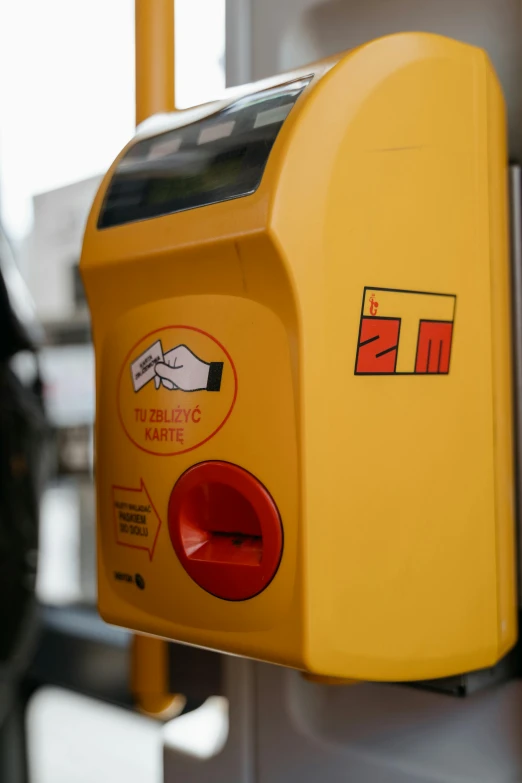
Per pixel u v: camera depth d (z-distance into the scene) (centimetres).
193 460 50
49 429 160
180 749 79
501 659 59
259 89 53
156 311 52
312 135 46
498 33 63
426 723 66
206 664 77
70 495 182
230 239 47
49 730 189
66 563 188
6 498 142
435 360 51
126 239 54
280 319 47
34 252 146
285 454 46
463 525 52
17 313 142
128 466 54
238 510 52
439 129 51
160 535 53
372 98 48
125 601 56
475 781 63
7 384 141
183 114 58
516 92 62
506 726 62
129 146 59
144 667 78
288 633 47
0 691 183
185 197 51
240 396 48
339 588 47
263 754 73
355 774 68
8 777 183
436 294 51
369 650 48
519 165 61
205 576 50
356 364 48
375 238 48
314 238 46
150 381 53
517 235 59
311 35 72
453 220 52
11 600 146
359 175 48
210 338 50
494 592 54
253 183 47
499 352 56
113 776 176
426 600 50
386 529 49
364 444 48
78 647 189
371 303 48
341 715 70
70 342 164
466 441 53
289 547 46
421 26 67
